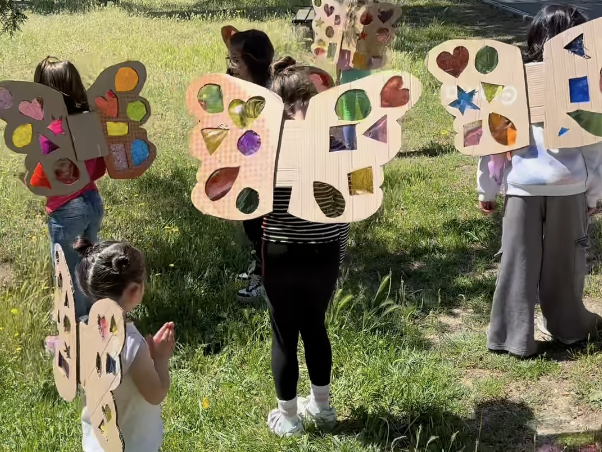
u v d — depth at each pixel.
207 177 2.82
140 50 12.37
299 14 12.95
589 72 3.16
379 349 4.10
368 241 5.68
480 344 4.23
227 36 4.79
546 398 3.74
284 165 2.77
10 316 4.32
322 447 3.39
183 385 3.83
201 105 2.84
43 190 3.46
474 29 14.58
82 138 3.45
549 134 3.22
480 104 3.22
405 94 2.70
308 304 3.24
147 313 4.54
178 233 5.72
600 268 5.03
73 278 3.91
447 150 7.89
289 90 2.96
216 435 3.46
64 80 3.50
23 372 3.93
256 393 3.81
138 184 6.81
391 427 3.52
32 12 17.42
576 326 4.10
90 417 2.44
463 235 5.73
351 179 2.74
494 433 3.49
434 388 3.76
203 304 4.74
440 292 4.91
